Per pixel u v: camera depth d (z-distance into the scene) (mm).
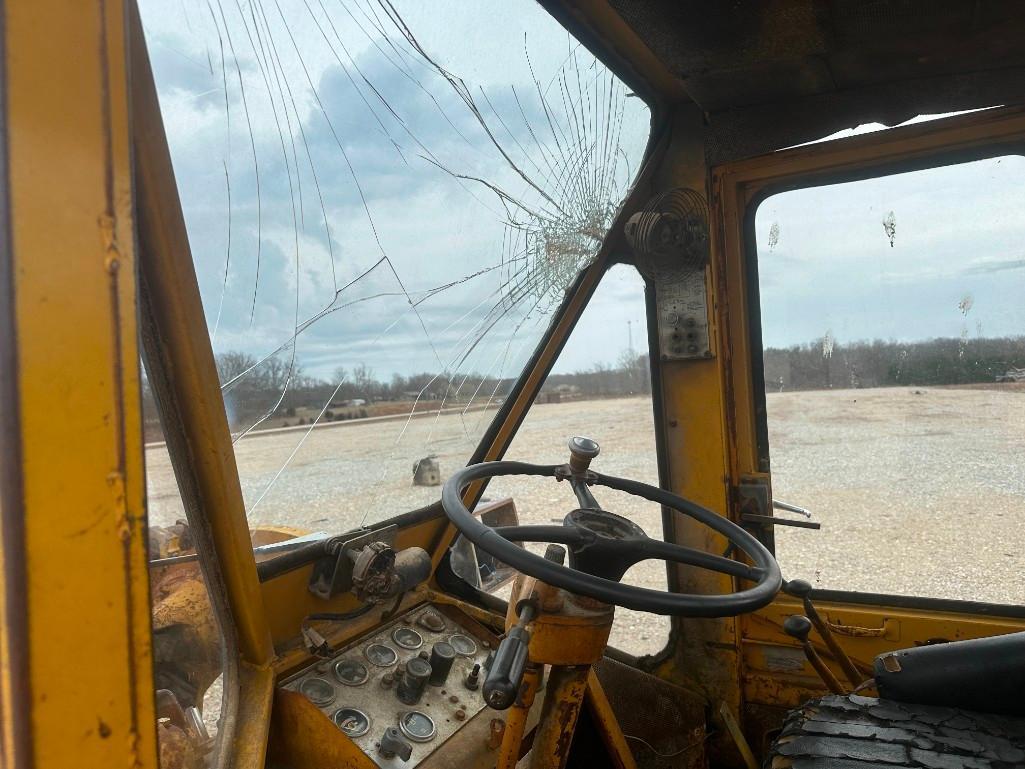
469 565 2156
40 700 561
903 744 1216
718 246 2090
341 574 1481
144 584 640
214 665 1230
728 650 2172
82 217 587
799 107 1937
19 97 545
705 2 1363
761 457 2121
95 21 596
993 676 1328
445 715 1437
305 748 1305
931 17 1422
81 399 586
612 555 1195
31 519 554
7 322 539
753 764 2057
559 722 1301
